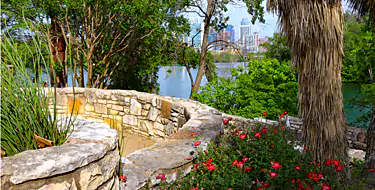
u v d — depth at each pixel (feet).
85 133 6.22
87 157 4.91
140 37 36.96
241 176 8.58
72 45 31.53
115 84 46.68
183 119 17.10
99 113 23.09
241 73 32.60
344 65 81.35
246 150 10.16
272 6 11.35
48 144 5.46
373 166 12.34
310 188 9.05
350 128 22.17
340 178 11.29
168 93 55.16
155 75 48.49
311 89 11.37
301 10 10.47
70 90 23.26
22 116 5.34
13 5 26.99
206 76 47.03
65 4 27.99
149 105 20.06
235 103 32.60
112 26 36.14
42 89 5.79
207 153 9.53
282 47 59.21
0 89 5.09
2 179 3.95
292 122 22.67
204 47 45.47
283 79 30.63
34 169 4.20
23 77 5.46
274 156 9.90
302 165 10.29
